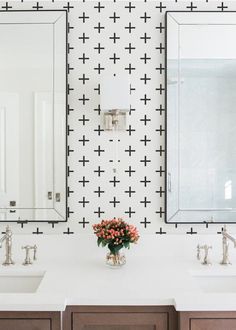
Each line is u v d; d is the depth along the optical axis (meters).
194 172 1.74
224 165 1.73
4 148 1.72
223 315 1.18
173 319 1.23
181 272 1.53
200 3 1.75
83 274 1.50
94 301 1.21
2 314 1.19
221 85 1.73
